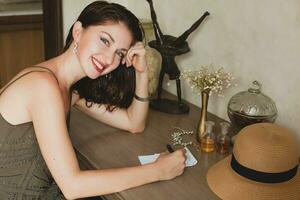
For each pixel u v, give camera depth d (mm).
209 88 1313
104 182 1076
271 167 987
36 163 1158
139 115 1426
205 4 1582
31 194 1196
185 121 1571
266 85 1415
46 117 1051
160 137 1423
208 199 1058
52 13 1955
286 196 983
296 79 1301
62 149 1058
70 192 1068
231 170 1083
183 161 1179
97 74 1170
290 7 1260
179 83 1643
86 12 1158
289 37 1288
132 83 1421
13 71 3000
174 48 1533
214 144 1341
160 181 1139
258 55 1415
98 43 1131
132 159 1261
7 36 2863
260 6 1360
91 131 1438
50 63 1188
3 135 1117
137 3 1988
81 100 1471
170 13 1782
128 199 1055
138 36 1228
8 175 1160
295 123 1344
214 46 1591
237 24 1466
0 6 2746
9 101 1094
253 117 1331
